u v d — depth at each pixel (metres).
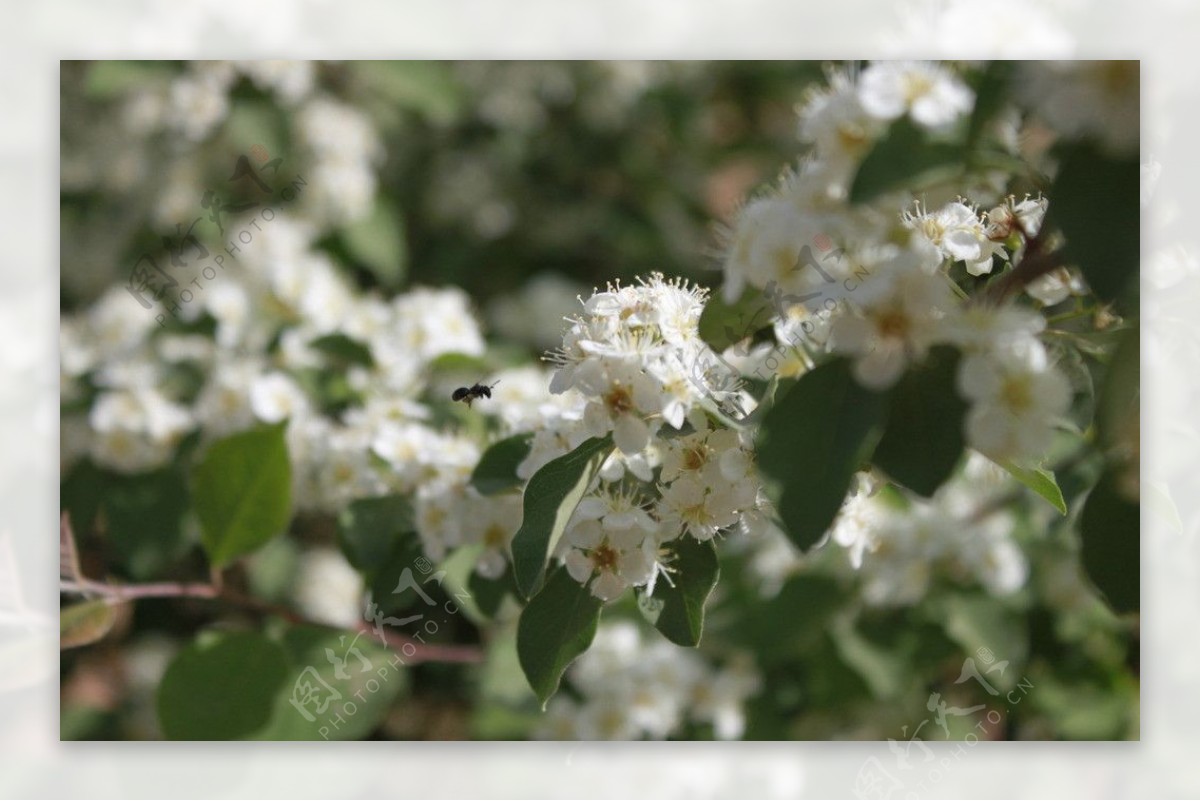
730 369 0.46
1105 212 0.42
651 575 0.46
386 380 0.57
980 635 0.58
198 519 0.52
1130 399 0.44
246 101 0.75
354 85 0.84
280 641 0.52
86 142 0.81
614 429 0.45
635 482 0.47
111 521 0.57
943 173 0.42
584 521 0.46
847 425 0.42
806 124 0.43
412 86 0.84
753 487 0.45
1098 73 0.42
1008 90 0.42
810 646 0.58
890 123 0.43
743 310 0.45
